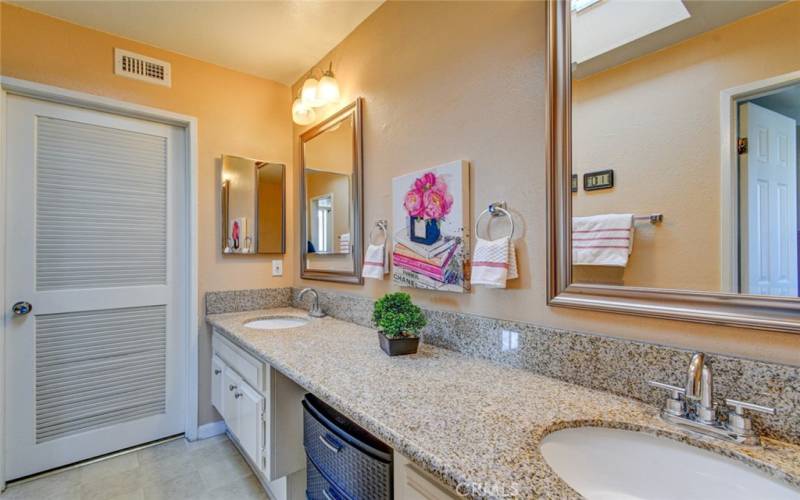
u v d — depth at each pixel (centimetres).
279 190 261
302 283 253
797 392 74
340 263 213
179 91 224
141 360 220
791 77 76
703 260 87
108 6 180
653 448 82
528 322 121
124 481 187
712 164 86
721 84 85
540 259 117
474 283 126
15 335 185
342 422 119
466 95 141
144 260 220
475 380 111
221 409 209
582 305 105
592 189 106
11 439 184
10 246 184
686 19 90
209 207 235
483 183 135
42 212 191
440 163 151
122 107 206
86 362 204
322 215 230
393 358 135
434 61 154
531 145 120
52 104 193
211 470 197
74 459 200
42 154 191
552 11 113
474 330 136
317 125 232
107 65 202
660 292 92
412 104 165
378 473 99
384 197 181
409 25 167
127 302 215
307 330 183
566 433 84
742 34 82
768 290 78
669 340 91
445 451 72
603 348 101
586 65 107
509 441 76
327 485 121
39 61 184
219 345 216
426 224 154
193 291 229
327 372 119
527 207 121
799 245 74
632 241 98
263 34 205
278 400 153
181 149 232
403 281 165
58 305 195
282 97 265
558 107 112
